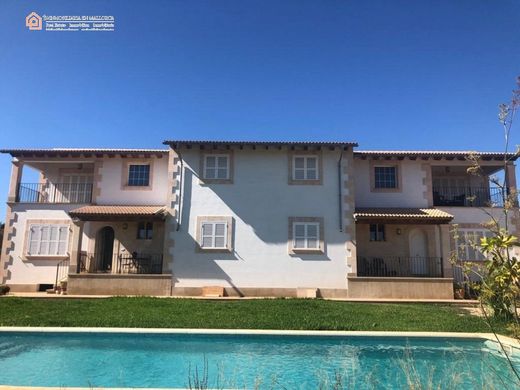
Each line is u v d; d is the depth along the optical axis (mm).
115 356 10156
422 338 11297
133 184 23844
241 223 21594
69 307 15344
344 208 21641
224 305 16172
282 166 22125
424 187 23672
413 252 23188
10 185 23656
